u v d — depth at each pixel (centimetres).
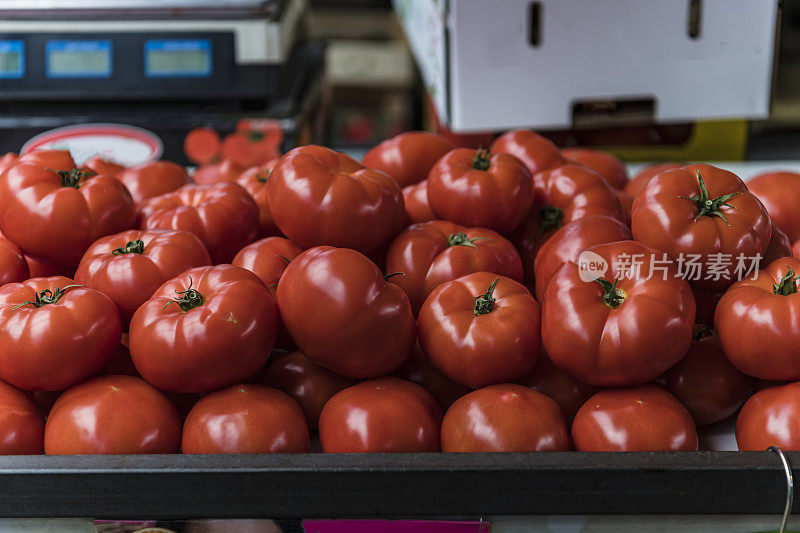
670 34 171
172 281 91
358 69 372
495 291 92
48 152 106
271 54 224
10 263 99
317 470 75
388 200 98
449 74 174
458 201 106
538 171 121
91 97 227
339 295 85
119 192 103
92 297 88
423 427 87
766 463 75
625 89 175
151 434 85
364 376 92
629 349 82
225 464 76
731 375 90
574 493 75
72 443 83
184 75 225
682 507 75
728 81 175
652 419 83
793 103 233
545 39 170
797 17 239
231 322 84
